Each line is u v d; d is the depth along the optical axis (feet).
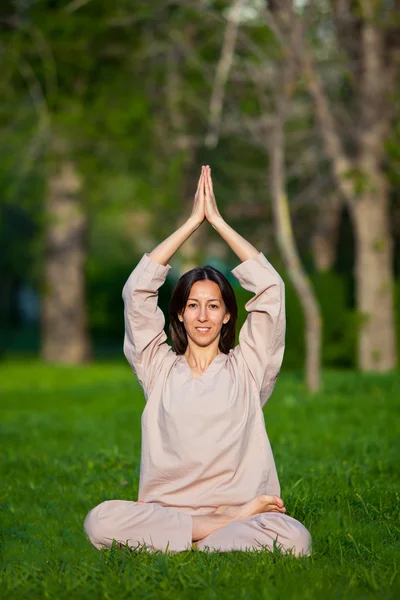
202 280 17.74
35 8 57.00
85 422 39.27
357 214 61.00
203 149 78.95
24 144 60.70
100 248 132.57
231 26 44.50
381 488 22.35
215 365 17.66
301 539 16.69
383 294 61.36
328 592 14.10
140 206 69.87
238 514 17.15
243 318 65.05
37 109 59.21
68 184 81.51
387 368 61.41
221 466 17.08
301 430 34.17
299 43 45.37
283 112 46.19
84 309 87.76
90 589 14.69
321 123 50.52
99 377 70.59
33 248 96.89
